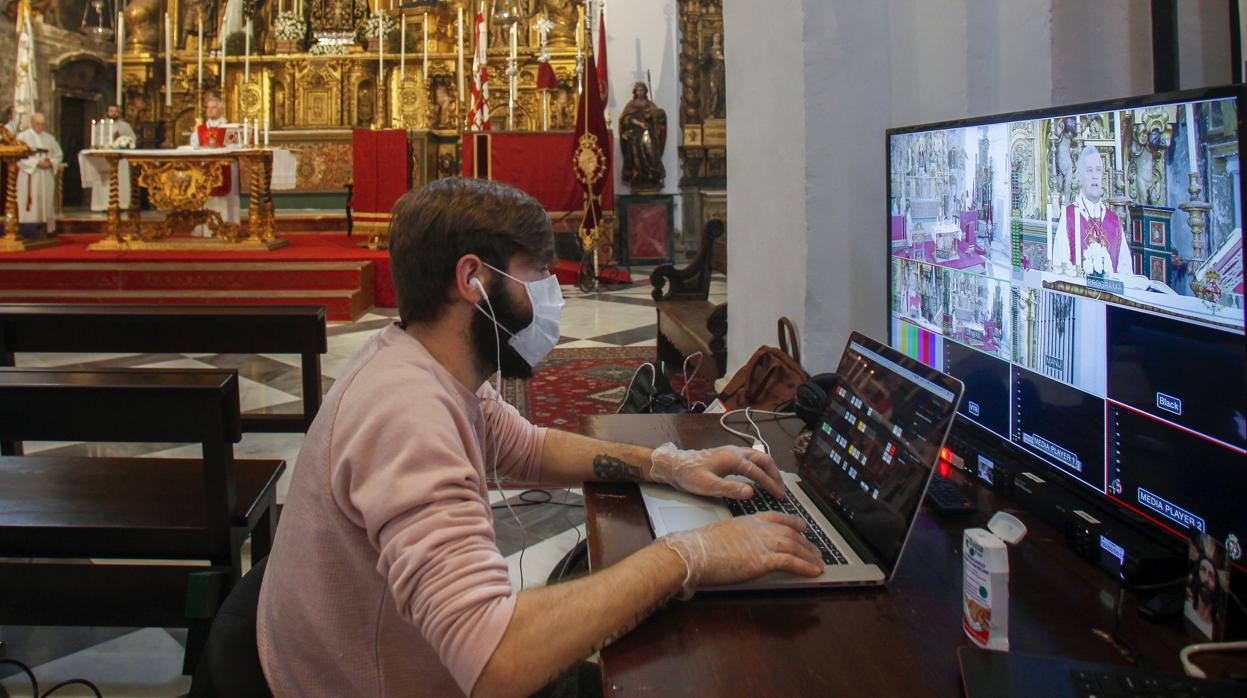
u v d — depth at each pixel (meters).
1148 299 1.21
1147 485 1.24
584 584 1.10
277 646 1.18
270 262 8.28
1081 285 1.36
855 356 1.64
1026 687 0.91
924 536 1.43
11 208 9.02
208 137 9.30
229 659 1.21
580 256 10.67
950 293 1.79
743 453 1.60
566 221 9.89
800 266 2.72
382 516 1.06
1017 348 1.55
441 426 1.13
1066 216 1.39
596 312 8.10
